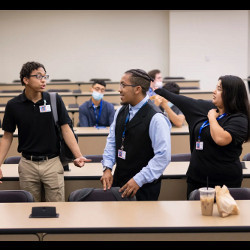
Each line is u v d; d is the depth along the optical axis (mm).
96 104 5266
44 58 11867
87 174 3273
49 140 2959
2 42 11789
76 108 6645
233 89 2570
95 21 11781
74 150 2980
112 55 11867
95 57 11883
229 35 11484
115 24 11773
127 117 2615
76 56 11875
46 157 2975
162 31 11766
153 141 2535
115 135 2689
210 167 2648
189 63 11562
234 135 2535
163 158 2496
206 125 2670
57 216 2180
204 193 2164
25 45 11812
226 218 2135
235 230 2010
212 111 2656
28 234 2025
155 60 11852
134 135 2568
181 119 4875
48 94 2965
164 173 3264
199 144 2674
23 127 2939
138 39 11812
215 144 2617
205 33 11477
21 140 2990
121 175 2668
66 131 3002
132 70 2576
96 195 2611
